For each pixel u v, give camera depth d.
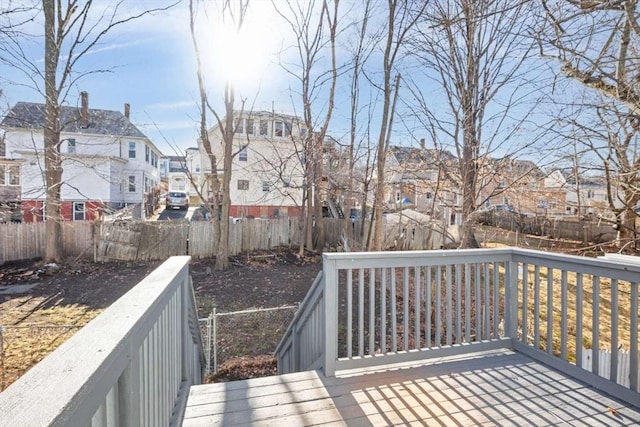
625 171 4.61
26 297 7.60
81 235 10.35
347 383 2.37
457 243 8.45
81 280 8.84
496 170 6.11
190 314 2.77
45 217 9.84
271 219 12.89
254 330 6.44
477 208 6.58
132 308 1.17
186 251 11.34
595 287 2.33
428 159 7.62
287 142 17.83
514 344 2.93
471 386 2.33
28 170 16.27
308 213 12.78
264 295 8.39
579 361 2.43
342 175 12.29
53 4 9.51
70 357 0.75
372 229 10.46
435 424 1.92
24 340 5.40
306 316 3.16
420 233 11.68
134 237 10.70
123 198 21.31
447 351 2.76
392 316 2.67
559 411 2.04
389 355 2.62
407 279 2.68
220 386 2.34
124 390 0.95
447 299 2.80
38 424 0.53
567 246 8.79
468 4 5.00
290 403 2.13
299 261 11.49
